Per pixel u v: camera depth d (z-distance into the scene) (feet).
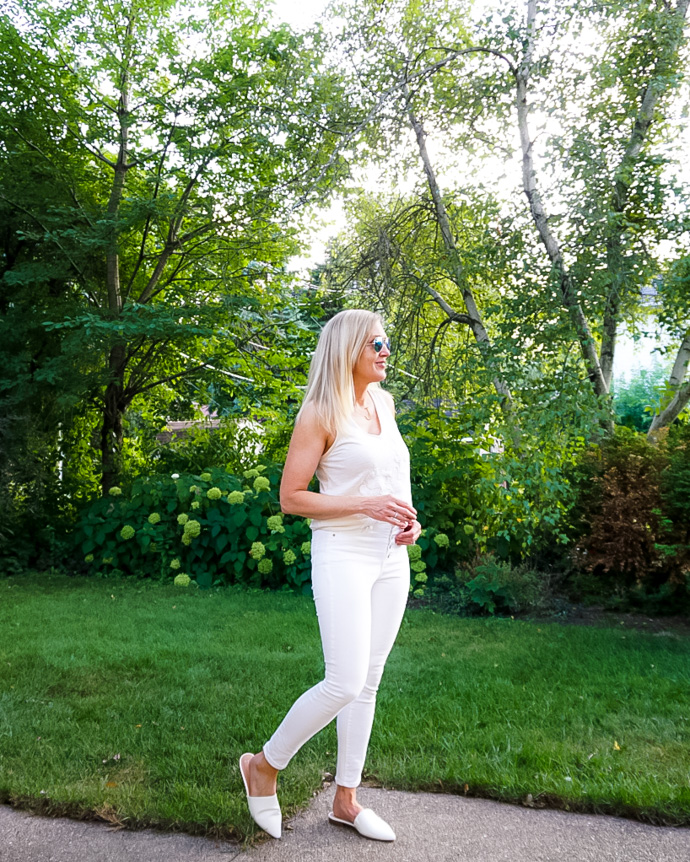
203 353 30.42
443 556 21.76
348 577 7.16
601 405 20.18
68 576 24.90
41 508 26.45
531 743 9.70
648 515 18.53
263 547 21.84
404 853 7.26
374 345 7.60
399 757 9.36
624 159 19.95
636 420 47.57
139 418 31.83
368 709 7.72
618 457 19.60
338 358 7.51
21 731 10.19
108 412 28.99
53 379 25.11
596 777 8.65
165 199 24.95
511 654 14.69
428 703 11.44
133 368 29.32
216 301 28.91
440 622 17.79
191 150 24.73
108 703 11.43
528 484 19.06
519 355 20.62
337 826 7.82
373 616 7.61
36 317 26.30
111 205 26.76
